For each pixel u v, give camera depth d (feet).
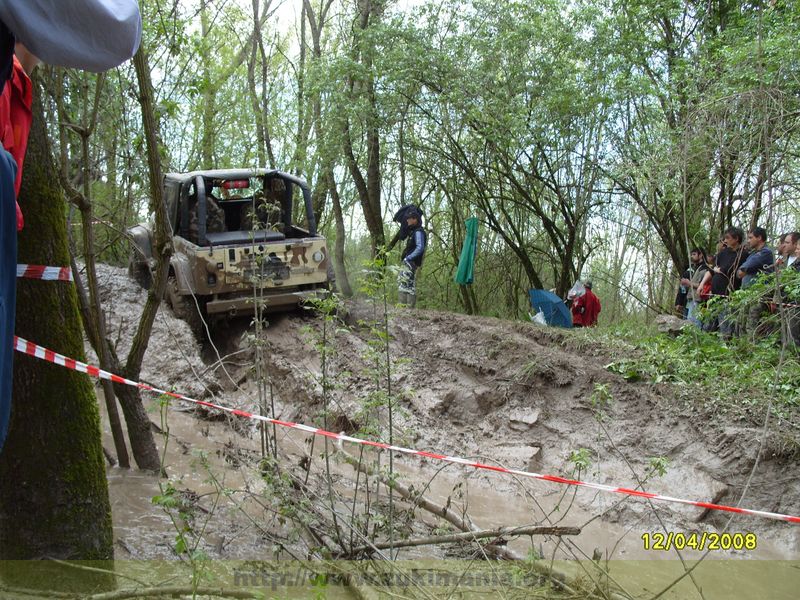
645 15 41.57
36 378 12.78
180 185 33.73
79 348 13.32
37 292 12.59
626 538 19.58
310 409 28.07
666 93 40.63
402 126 47.55
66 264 12.99
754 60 31.96
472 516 20.49
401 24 44.42
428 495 21.88
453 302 56.75
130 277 36.32
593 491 22.16
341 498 17.84
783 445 21.30
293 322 34.47
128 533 16.16
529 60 44.60
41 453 12.90
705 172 36.17
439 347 30.83
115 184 36.01
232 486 19.88
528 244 52.80
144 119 16.92
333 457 19.53
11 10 8.14
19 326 12.54
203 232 32.94
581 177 46.96
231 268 32.89
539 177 47.19
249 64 52.31
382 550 15.98
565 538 19.16
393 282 18.51
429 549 16.93
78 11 8.33
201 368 30.73
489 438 26.16
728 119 30.27
